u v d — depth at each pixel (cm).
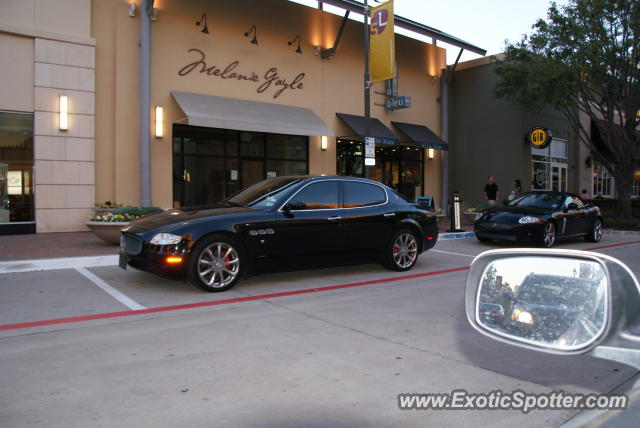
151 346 430
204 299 614
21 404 312
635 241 1362
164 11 1354
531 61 1616
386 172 1955
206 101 1384
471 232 1402
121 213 1015
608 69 1628
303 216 706
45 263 812
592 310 181
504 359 401
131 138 1316
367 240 769
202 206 741
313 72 1672
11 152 1199
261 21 1538
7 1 1177
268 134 1585
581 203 1285
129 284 698
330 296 639
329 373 368
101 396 324
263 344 436
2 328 486
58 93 1227
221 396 325
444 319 525
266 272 686
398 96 1855
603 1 1448
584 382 352
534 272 197
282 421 292
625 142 1747
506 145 2039
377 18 1508
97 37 1293
